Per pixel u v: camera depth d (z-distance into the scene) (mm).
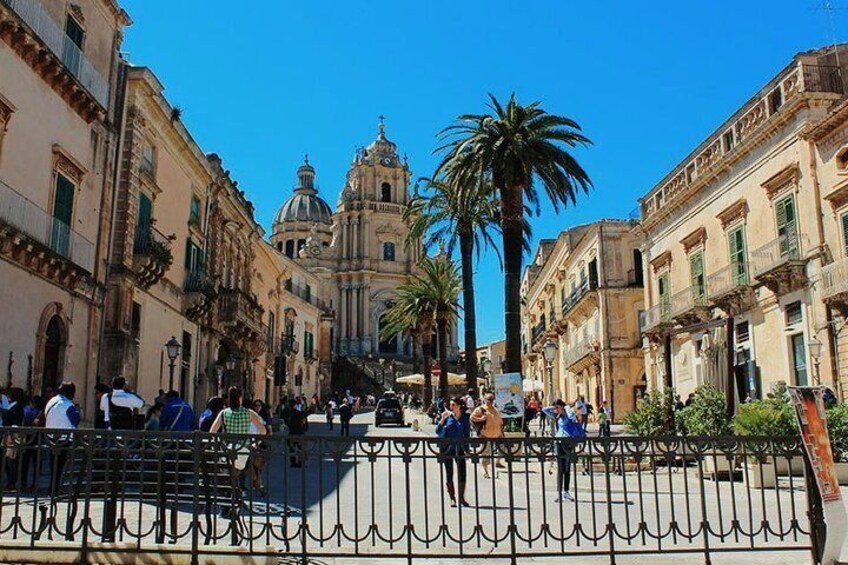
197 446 7465
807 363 23453
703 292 30562
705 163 30859
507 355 23859
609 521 7230
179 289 30250
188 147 30188
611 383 41562
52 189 20359
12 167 18328
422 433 36938
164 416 12891
